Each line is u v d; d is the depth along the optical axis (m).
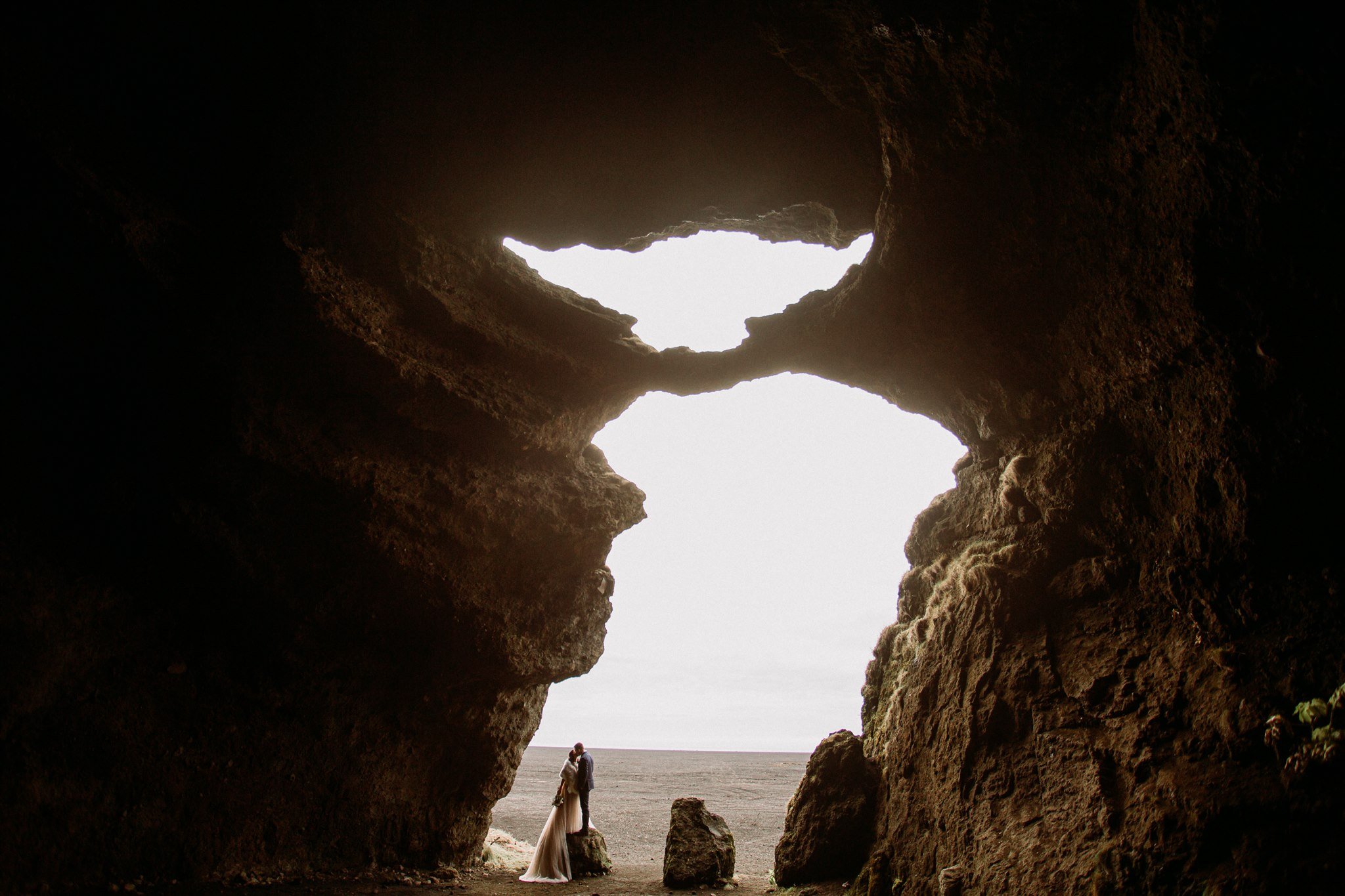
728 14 8.16
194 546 8.66
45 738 8.16
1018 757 7.78
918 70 7.14
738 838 19.59
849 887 9.61
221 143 9.36
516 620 10.50
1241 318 6.21
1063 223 7.36
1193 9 5.31
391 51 8.73
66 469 8.59
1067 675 7.75
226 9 8.43
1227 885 5.30
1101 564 7.95
